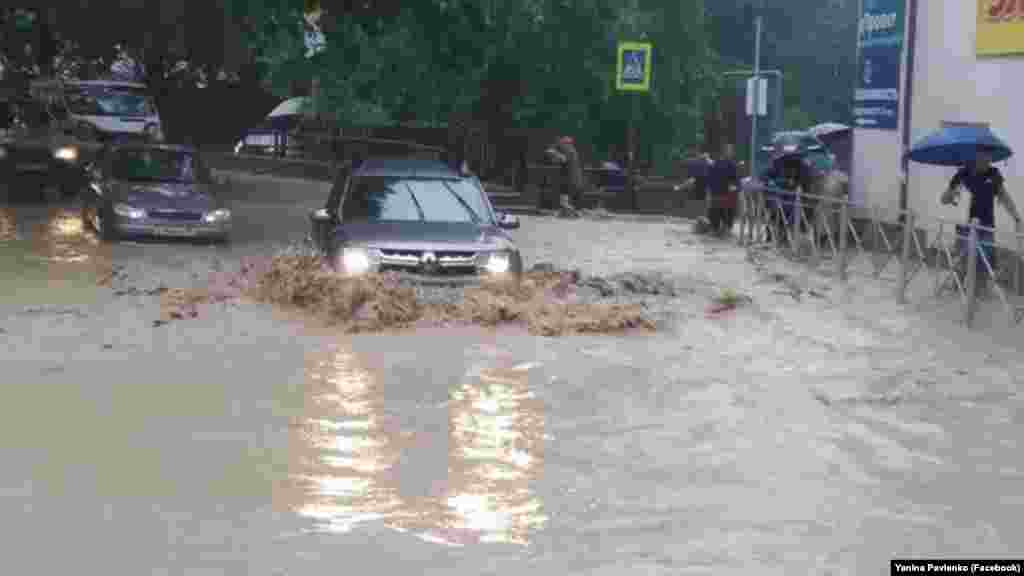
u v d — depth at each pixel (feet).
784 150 122.72
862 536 35.17
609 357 60.13
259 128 205.26
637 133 174.09
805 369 58.18
